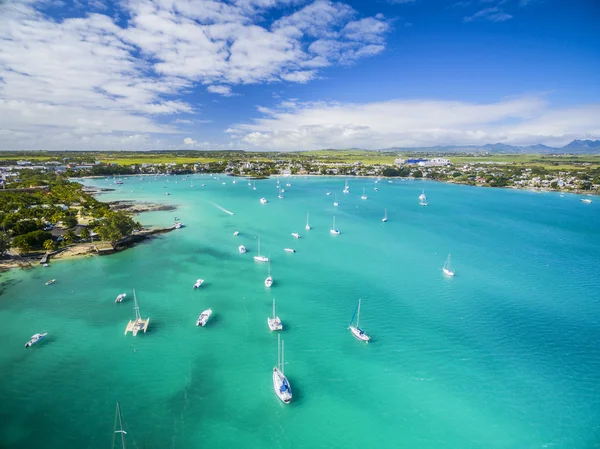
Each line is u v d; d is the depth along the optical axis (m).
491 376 68.38
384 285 109.25
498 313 92.69
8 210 175.88
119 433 53.25
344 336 80.44
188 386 63.62
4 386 62.38
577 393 64.31
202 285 105.88
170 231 168.62
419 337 80.88
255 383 64.81
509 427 56.72
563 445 53.53
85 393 61.31
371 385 65.31
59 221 162.50
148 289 102.38
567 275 120.19
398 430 55.72
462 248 150.88
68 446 50.81
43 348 73.38
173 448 51.31
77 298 95.62
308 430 55.31
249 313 89.75
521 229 187.12
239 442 52.75
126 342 76.19
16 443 50.97
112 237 132.75
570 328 86.00
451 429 56.12
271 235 166.50
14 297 95.56
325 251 143.12
